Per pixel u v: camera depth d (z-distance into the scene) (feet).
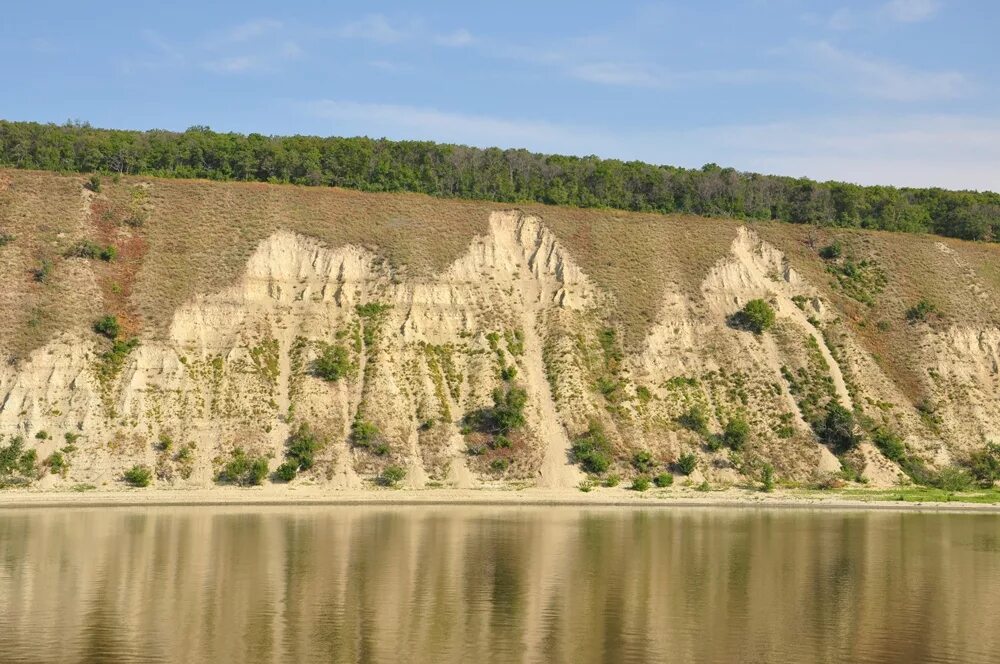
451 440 332.80
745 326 398.83
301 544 216.13
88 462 304.09
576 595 171.32
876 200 513.45
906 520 277.23
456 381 358.43
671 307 401.90
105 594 167.43
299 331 366.84
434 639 143.43
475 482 319.27
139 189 419.33
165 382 331.98
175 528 237.66
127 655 134.72
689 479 331.57
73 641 140.67
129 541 217.56
